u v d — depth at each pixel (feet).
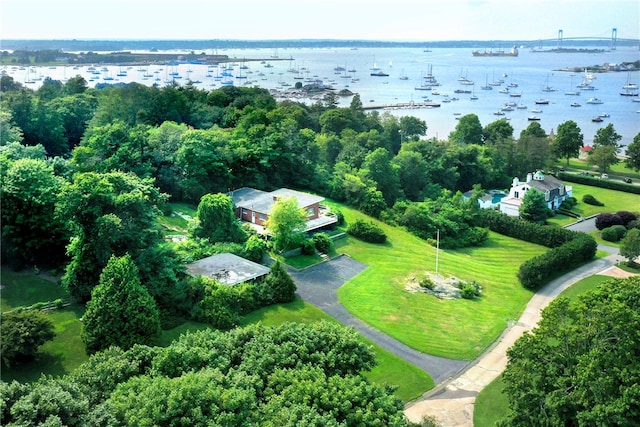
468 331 214.28
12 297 193.16
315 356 125.39
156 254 196.34
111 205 189.67
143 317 164.66
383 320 216.95
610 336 129.29
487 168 452.35
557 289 262.67
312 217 301.02
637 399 117.80
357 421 106.73
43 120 352.69
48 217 207.72
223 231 254.27
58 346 171.12
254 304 213.05
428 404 166.09
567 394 126.93
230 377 116.47
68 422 94.79
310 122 495.41
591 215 395.96
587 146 602.85
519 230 346.33
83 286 190.60
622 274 282.97
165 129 313.32
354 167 388.16
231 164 327.88
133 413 99.25
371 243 296.71
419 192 394.52
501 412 162.50
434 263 281.95
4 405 92.22
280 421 100.58
